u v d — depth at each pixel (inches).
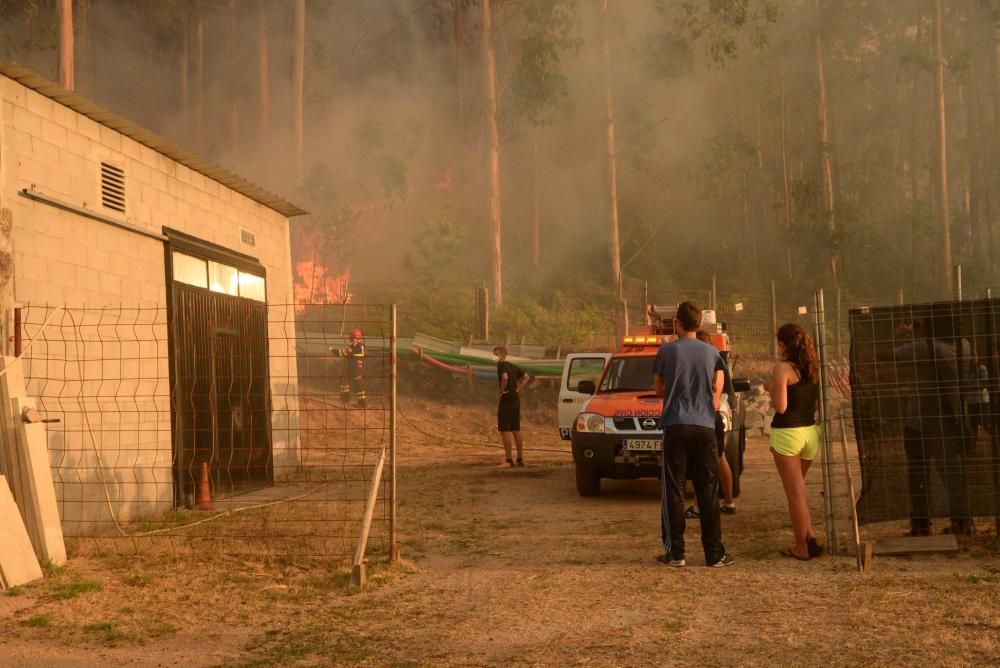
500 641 204.5
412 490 475.5
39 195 324.8
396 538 312.3
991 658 178.9
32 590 253.6
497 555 303.3
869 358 296.2
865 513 293.7
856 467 553.3
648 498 441.1
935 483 291.0
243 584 261.7
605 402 438.3
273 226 550.0
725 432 409.7
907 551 279.4
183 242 428.8
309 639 207.9
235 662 192.7
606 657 190.1
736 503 412.5
